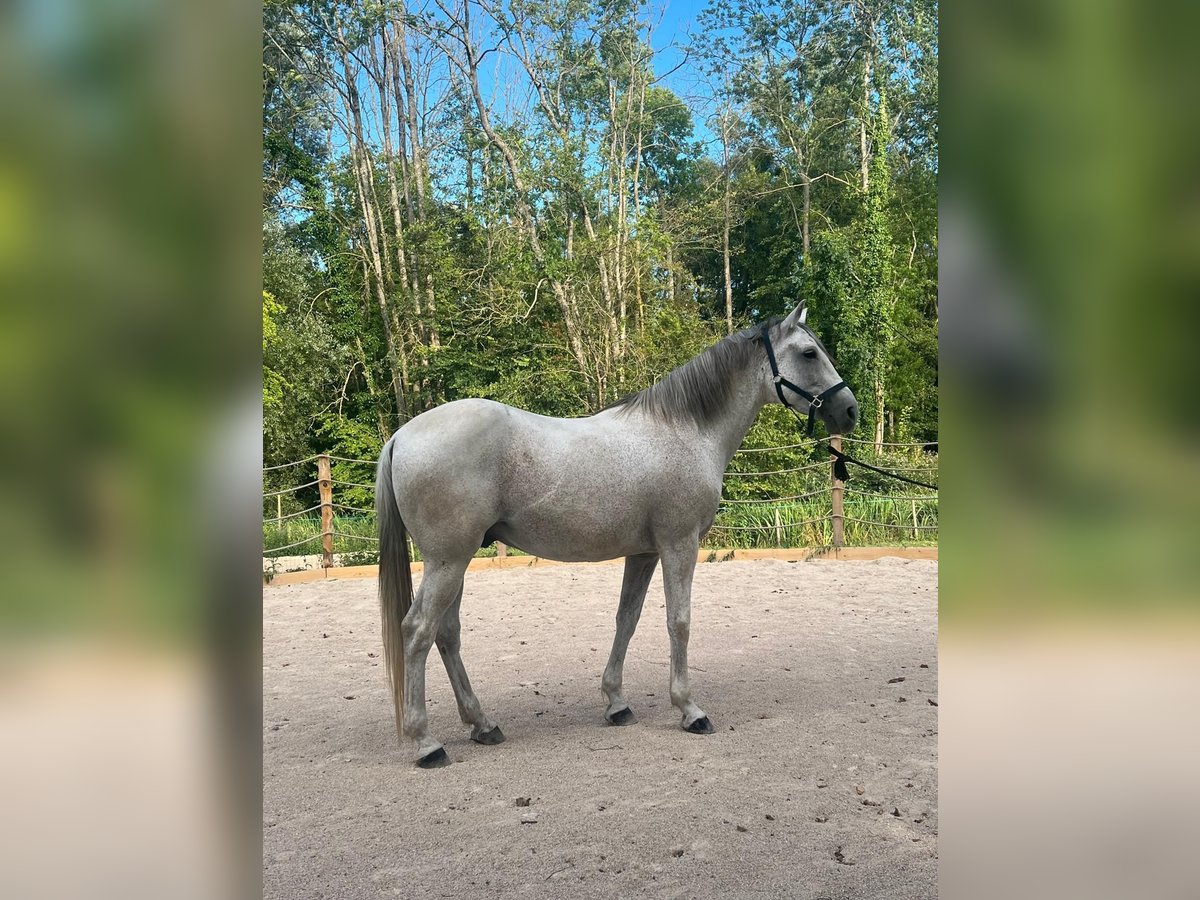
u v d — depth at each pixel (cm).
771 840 255
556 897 225
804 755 329
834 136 2066
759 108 2045
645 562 390
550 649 528
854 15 1961
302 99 1758
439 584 334
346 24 1716
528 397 1467
